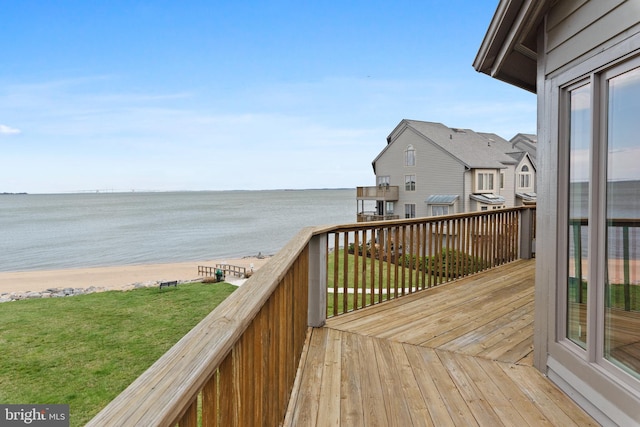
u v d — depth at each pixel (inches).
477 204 909.2
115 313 402.9
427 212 987.9
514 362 109.1
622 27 71.5
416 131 993.5
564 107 92.1
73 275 978.1
